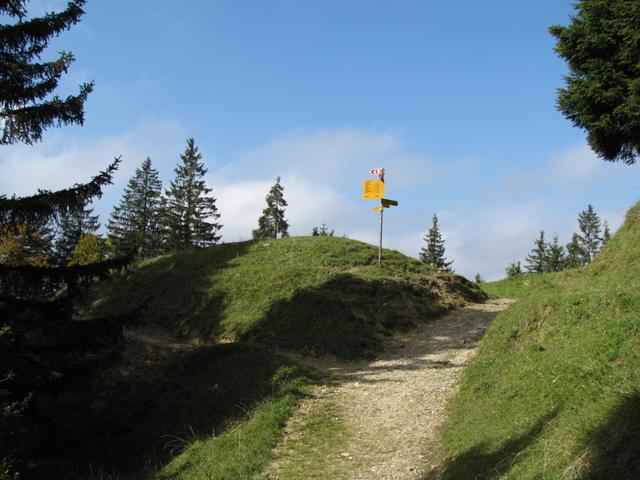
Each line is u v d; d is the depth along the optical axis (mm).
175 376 18953
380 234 25250
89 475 14727
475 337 17719
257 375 16156
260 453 10617
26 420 15156
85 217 62531
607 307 10273
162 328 24703
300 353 18203
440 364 15258
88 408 18469
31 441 14984
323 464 9875
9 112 14953
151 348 21531
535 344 11242
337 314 19594
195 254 31500
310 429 11609
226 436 12297
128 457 15602
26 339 15445
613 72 18547
